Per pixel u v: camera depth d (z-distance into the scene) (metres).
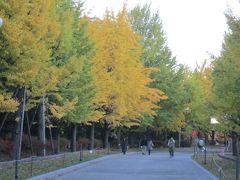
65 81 27.42
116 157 39.62
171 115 62.75
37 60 19.20
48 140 35.91
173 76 61.66
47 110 30.20
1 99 18.28
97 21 42.50
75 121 32.88
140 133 68.19
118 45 43.34
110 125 46.97
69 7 29.08
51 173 20.02
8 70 18.41
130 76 44.56
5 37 17.59
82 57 27.86
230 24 20.47
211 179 20.05
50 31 22.34
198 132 73.06
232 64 24.09
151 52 58.00
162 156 42.84
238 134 31.34
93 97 34.12
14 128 27.03
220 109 27.61
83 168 25.84
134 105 47.94
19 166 21.50
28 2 19.64
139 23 58.31
